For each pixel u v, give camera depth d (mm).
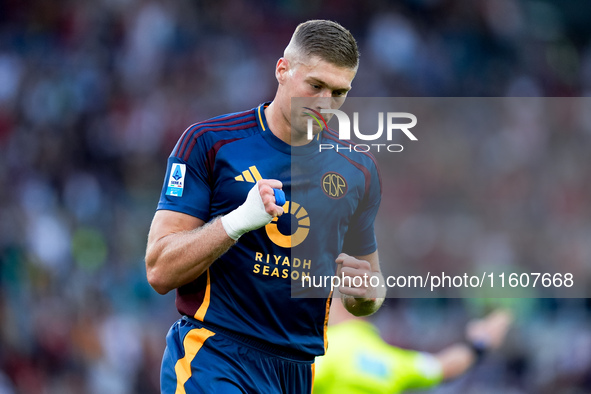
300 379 12047
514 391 32188
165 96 51031
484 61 57875
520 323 31969
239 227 10453
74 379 35094
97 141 48844
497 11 60094
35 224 41125
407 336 27453
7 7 54500
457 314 27906
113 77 51812
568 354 32500
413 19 57656
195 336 11484
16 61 51875
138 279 39406
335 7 57062
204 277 11531
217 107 51562
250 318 11531
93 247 41906
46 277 39062
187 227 11281
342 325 17719
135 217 44188
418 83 54938
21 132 48531
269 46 54812
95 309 37781
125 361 36094
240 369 11383
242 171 11383
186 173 11367
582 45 62250
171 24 53594
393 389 17328
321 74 11023
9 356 34656
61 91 50406
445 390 31234
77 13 54281
